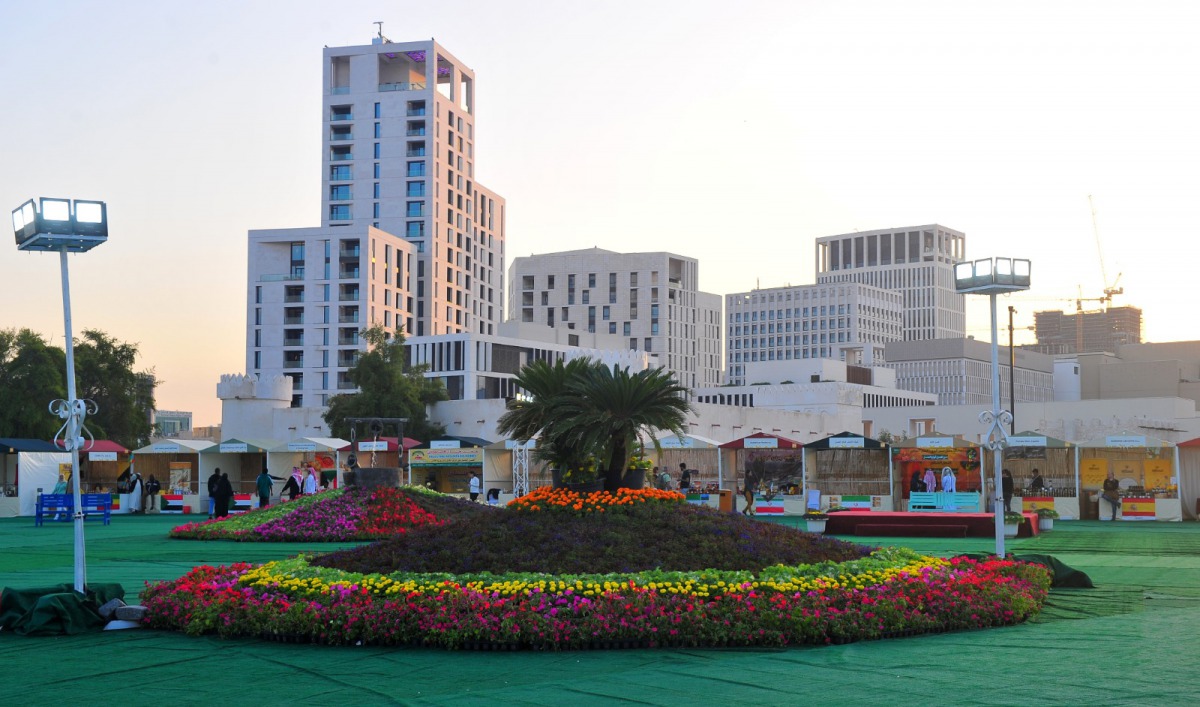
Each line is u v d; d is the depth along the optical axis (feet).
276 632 45.14
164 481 194.59
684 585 47.06
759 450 180.34
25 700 35.22
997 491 67.62
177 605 48.83
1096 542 107.86
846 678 37.14
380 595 47.21
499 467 186.70
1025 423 290.15
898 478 167.53
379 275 467.52
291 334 463.42
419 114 504.43
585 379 63.36
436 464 186.50
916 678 37.01
